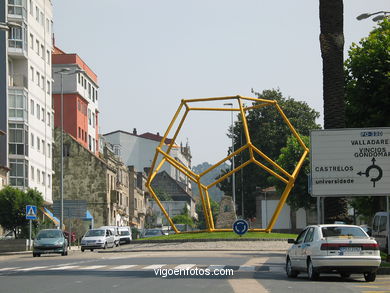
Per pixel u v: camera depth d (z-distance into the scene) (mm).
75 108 97062
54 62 97438
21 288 18469
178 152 190125
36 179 76812
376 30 44562
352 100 42781
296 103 104312
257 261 33969
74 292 17219
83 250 59188
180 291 17391
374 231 39094
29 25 75812
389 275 25219
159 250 52594
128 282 20406
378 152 27969
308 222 98062
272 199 100062
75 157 94562
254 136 102312
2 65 70625
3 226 61438
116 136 170375
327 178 28078
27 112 72875
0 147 69562
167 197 156500
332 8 32531
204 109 62031
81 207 67062
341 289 18609
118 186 104500
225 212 66438
